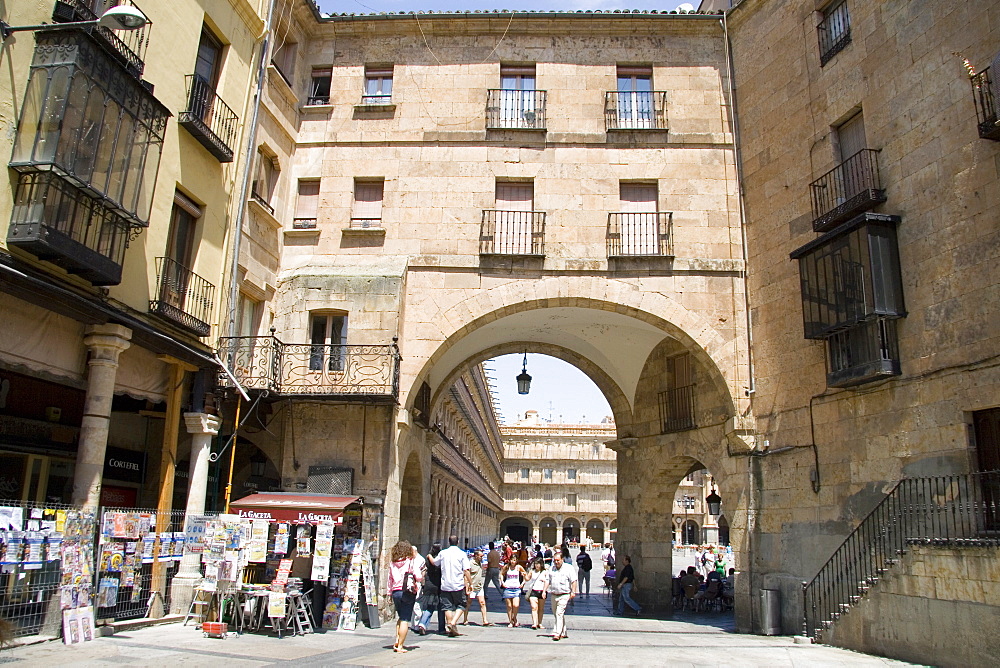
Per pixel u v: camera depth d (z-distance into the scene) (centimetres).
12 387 1281
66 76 941
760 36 1733
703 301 1669
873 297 1266
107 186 1020
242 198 1491
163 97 1244
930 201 1255
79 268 995
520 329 2050
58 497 1375
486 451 5275
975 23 1210
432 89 1800
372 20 1811
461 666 938
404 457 1652
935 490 1184
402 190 1736
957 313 1187
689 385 1877
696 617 1938
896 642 1123
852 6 1477
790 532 1494
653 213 1717
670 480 2017
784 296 1577
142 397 1218
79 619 959
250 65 1547
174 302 1280
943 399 1193
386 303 1571
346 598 1323
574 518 7906
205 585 1152
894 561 1152
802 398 1499
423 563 1143
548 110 1777
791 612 1460
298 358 1532
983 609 984
